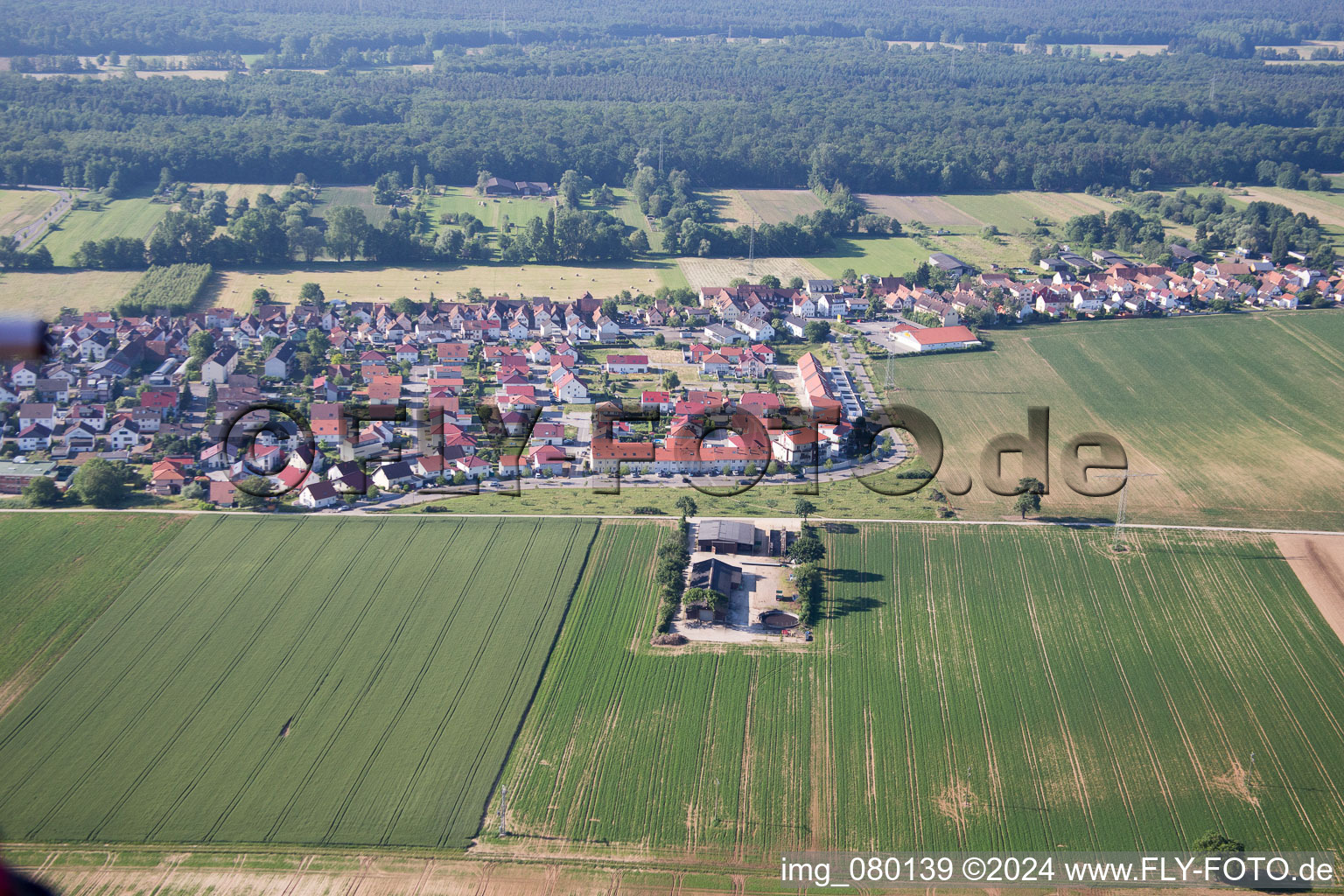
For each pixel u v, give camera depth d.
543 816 146.75
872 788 152.38
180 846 140.25
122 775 150.75
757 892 136.00
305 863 138.38
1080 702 168.38
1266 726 163.00
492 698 167.25
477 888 135.50
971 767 156.12
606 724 162.88
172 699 164.62
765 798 150.50
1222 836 142.00
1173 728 162.88
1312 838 144.00
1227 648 180.00
